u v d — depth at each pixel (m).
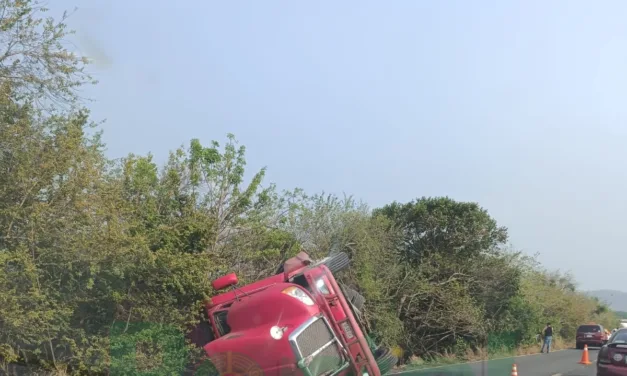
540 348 36.31
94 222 9.52
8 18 10.05
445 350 25.92
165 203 13.05
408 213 29.39
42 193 9.34
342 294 9.40
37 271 8.80
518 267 32.62
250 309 8.96
